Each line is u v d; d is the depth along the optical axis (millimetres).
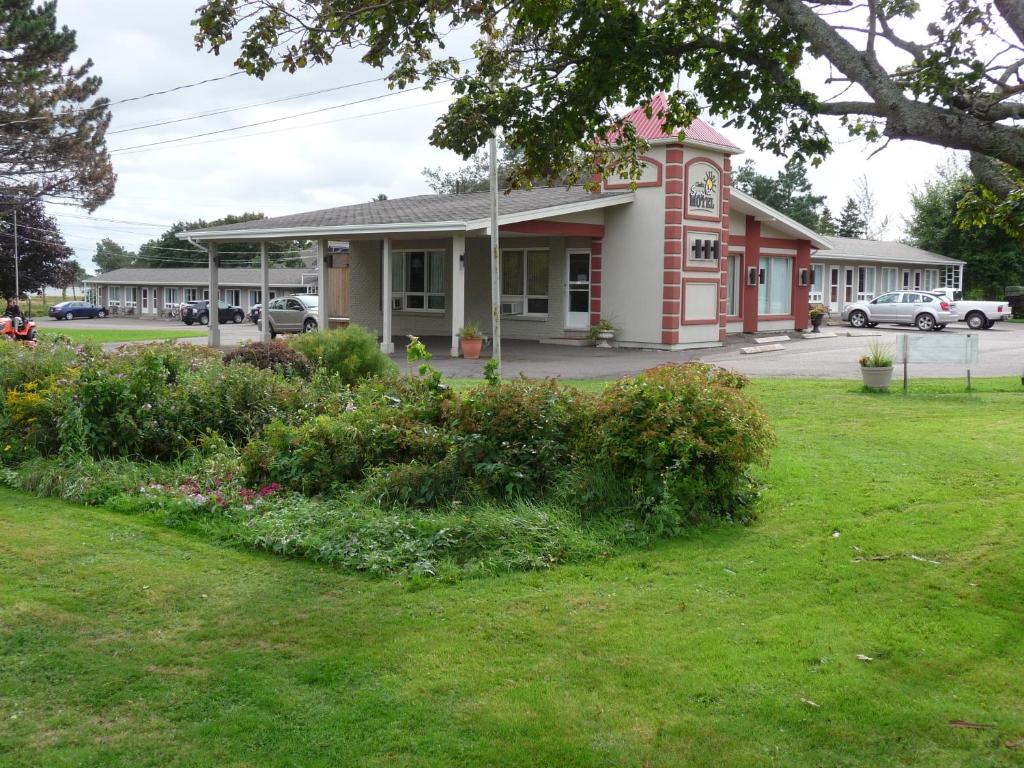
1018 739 3996
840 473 9055
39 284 69812
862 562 6336
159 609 5543
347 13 7770
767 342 27859
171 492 8062
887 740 3986
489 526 6785
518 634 5137
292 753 3887
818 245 32750
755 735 4020
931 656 4812
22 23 40406
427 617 5414
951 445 10469
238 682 4543
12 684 4516
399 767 3775
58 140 43250
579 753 3871
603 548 6605
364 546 6586
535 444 7746
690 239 25641
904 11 7125
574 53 7867
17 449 9406
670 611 5469
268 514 7344
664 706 4285
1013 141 5355
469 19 8352
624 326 26266
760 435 7484
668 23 8008
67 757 3842
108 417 9422
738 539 6949
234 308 58344
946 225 50500
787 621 5281
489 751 3889
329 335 13984
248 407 10086
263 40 7840
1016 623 5250
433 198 31469
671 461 7227
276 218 29812
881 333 33156
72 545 6812
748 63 7395
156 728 4102
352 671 4664
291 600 5719
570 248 27359
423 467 7707
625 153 9039
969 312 37812
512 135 8453
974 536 6902
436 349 25312
